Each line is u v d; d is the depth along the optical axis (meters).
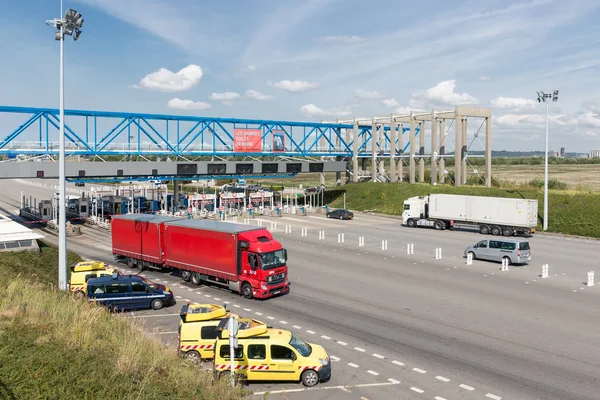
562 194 57.03
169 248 30.75
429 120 76.75
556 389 15.60
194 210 67.44
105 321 17.73
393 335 20.56
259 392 15.42
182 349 17.08
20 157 58.50
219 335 16.20
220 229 27.66
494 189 64.44
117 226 34.62
